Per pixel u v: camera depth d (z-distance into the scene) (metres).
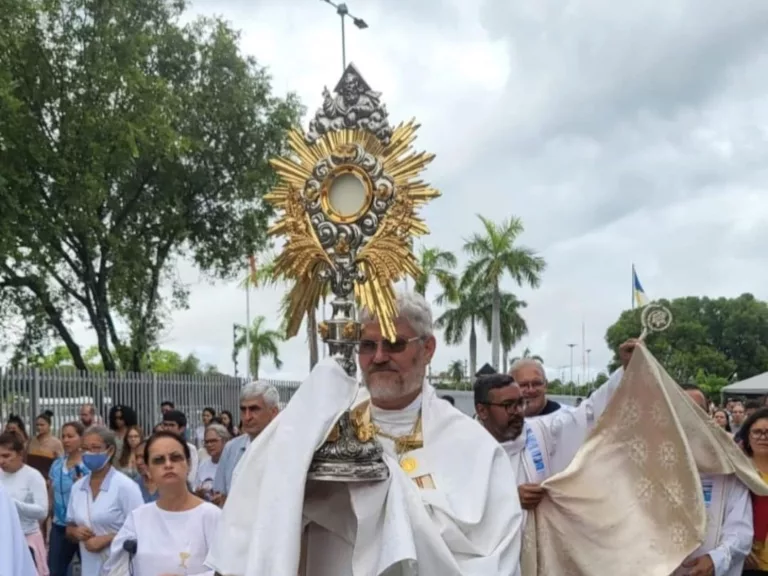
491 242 46.12
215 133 24.00
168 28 23.23
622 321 44.44
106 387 17.64
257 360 59.69
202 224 25.00
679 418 4.99
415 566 2.37
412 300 3.07
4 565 4.45
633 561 4.32
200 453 10.55
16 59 19.30
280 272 2.60
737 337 75.75
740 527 5.04
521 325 50.47
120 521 6.53
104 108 20.28
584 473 4.57
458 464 2.92
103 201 21.30
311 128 2.62
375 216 2.51
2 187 18.28
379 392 3.05
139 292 23.66
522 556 4.40
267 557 2.23
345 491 2.53
